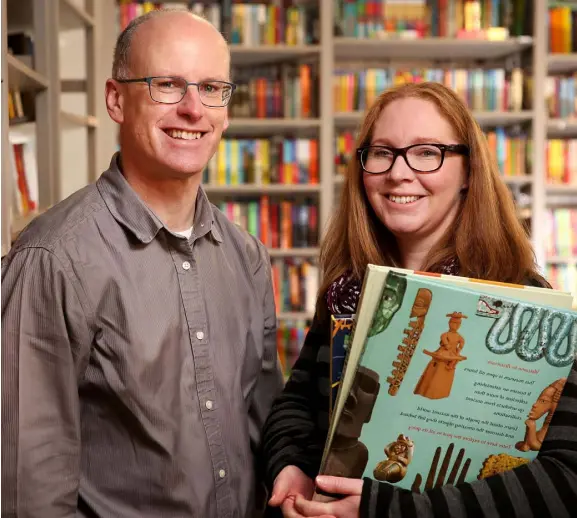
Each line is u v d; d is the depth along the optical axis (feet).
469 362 3.32
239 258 4.82
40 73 8.65
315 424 4.53
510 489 3.28
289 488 4.10
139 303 4.08
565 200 14.55
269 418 4.69
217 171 13.58
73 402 3.89
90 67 11.55
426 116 4.09
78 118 10.42
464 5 13.37
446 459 3.39
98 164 12.05
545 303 3.44
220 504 4.25
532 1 13.28
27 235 4.02
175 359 4.16
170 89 4.10
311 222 13.62
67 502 3.88
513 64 14.17
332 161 13.46
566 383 3.44
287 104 13.51
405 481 3.43
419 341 3.34
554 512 3.24
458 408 3.35
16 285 3.85
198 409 4.22
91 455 4.12
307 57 13.70
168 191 4.30
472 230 4.15
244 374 4.58
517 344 3.30
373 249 4.50
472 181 4.15
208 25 4.28
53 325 3.82
